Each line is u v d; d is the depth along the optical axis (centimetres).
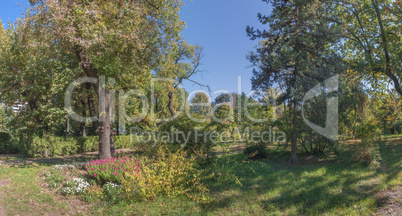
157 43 1530
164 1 1545
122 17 1172
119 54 1242
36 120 1780
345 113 1152
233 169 976
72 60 1697
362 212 522
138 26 1276
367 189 652
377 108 1611
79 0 1091
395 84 1362
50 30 1061
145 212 584
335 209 549
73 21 1042
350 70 1472
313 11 1101
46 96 1661
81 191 740
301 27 1143
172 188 720
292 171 921
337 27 1110
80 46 1135
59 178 845
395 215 487
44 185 820
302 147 1305
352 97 1244
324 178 775
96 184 827
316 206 573
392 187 641
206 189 702
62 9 1016
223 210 584
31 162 1280
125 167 830
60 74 1586
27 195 723
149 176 699
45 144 1609
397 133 2339
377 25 1562
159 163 793
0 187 791
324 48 1161
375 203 560
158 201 653
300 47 1132
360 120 1266
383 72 1398
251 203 618
